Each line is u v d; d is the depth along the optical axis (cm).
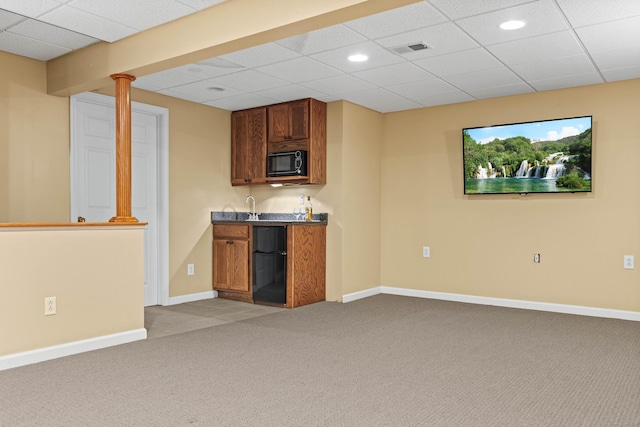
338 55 391
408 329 410
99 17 330
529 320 445
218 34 318
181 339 376
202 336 386
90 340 345
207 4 314
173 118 523
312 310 492
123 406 242
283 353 338
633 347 354
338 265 541
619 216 455
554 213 488
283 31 298
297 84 475
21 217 409
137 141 502
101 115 468
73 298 336
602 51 378
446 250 554
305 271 520
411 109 579
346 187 543
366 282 575
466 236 540
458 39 356
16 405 243
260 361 319
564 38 352
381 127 601
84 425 221
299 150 533
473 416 232
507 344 362
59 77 416
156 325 425
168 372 295
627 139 451
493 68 421
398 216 588
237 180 585
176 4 312
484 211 529
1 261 301
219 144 577
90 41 383
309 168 529
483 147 521
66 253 333
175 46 339
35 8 314
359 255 563
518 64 410
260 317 459
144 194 509
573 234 478
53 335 325
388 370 301
